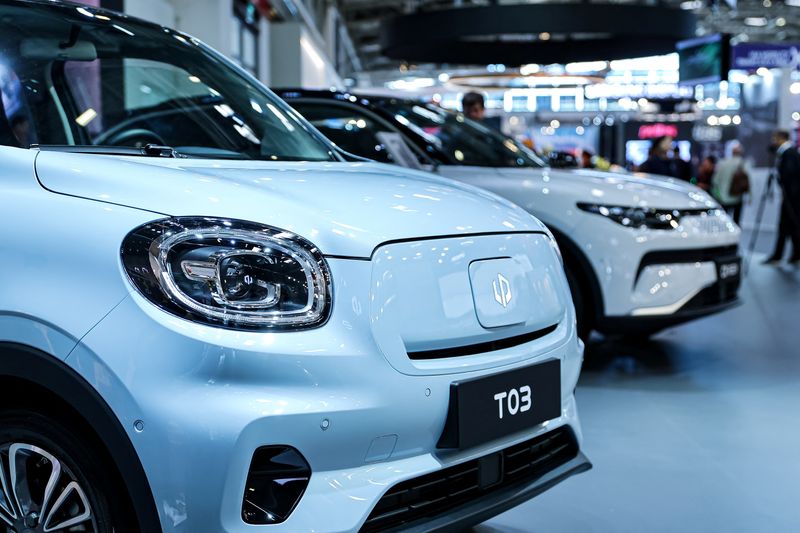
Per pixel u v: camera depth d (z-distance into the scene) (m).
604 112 28.62
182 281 1.53
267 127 2.62
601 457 3.09
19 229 1.64
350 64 31.00
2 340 1.61
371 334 1.62
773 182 16.59
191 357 1.49
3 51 2.22
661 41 11.77
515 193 4.18
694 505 2.63
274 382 1.51
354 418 1.57
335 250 1.64
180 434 1.46
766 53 17.91
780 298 7.14
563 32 11.05
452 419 1.72
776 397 3.91
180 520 1.48
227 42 10.73
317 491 1.56
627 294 4.03
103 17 2.65
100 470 1.59
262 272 1.56
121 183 1.66
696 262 4.21
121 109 2.45
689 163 12.63
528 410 1.90
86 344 1.52
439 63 13.03
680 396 3.92
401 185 2.08
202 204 1.63
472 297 1.81
